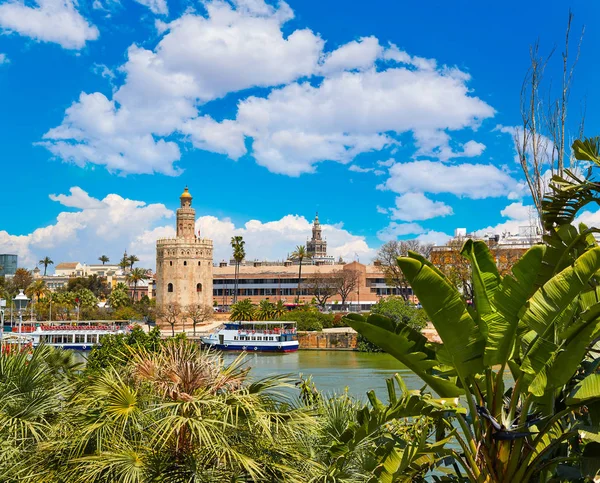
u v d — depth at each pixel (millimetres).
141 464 9547
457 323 9539
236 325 106750
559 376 9148
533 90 13367
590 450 9273
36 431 11445
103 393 10469
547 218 11320
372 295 146000
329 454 11695
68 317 125062
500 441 9711
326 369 63844
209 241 133625
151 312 137875
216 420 9664
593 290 10609
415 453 10031
